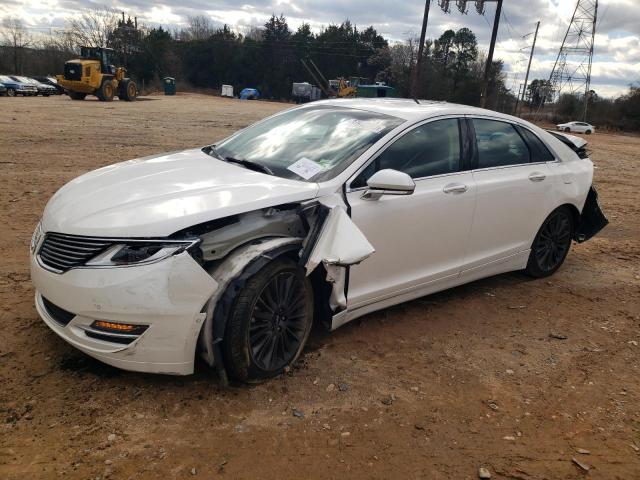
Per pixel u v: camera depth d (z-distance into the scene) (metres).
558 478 2.75
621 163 17.91
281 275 3.21
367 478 2.64
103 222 2.98
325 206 3.36
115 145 12.45
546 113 70.75
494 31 30.19
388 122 4.07
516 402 3.37
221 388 3.21
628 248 6.93
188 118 21.56
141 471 2.55
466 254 4.46
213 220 3.03
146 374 3.28
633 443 3.06
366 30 98.75
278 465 2.67
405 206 3.83
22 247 5.22
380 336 4.04
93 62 31.34
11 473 2.48
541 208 5.04
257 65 89.19
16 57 67.00
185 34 102.12
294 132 4.26
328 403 3.19
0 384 3.09
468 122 4.50
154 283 2.83
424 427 3.05
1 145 11.33
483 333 4.24
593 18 65.00
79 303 2.89
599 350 4.11
